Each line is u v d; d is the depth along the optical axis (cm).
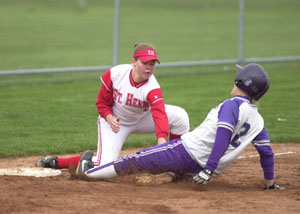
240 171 2003
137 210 1285
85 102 3672
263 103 3675
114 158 1905
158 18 9081
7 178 1638
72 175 1722
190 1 10812
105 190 1504
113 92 1867
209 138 1602
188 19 9131
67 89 4191
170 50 6562
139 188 1548
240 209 1327
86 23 8344
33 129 2852
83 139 2633
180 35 7750
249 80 1570
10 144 2486
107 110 1892
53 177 1747
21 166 2088
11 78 4488
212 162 1533
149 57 1723
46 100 3725
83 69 4266
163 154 1631
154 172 1659
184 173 1666
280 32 8138
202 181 1541
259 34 8006
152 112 1767
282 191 1602
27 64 5409
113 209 1287
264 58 5597
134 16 9175
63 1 9656
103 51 6462
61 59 5806
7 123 2992
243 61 4988
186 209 1311
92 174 1691
